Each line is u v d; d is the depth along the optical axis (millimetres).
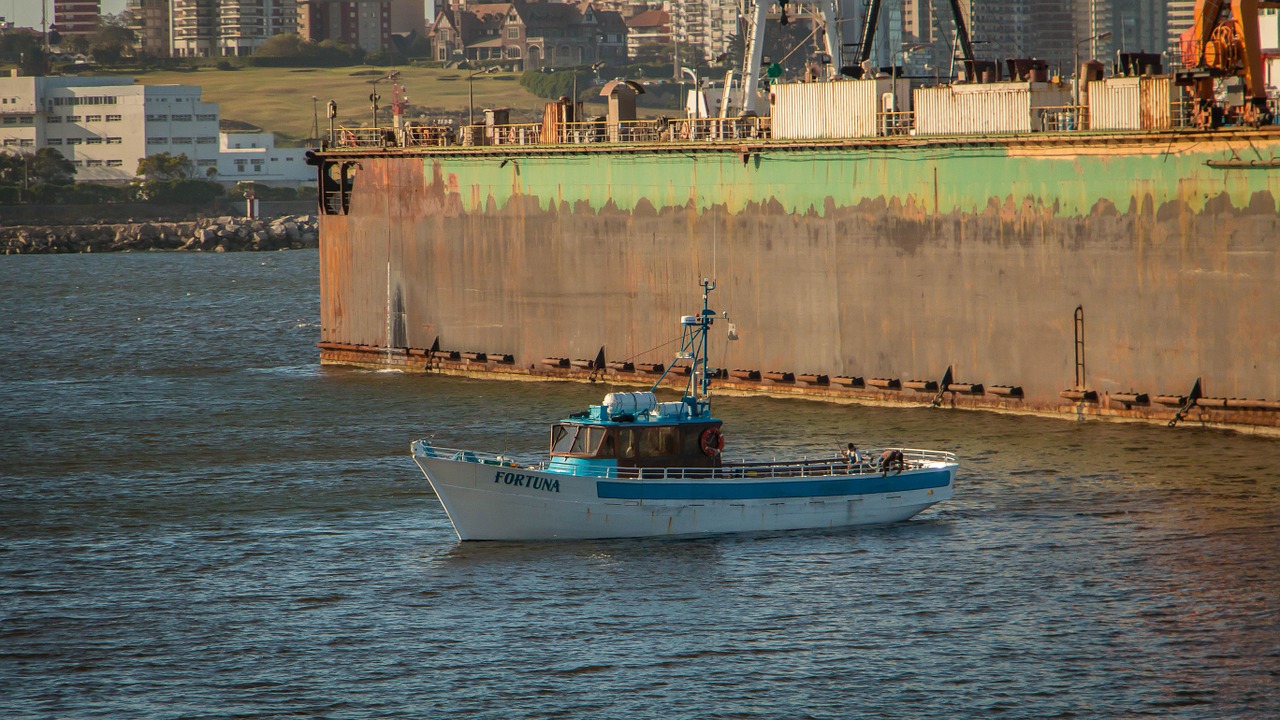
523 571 195000
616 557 199625
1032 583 187625
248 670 164125
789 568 194625
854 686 157250
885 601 182000
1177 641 167250
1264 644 165625
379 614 180500
